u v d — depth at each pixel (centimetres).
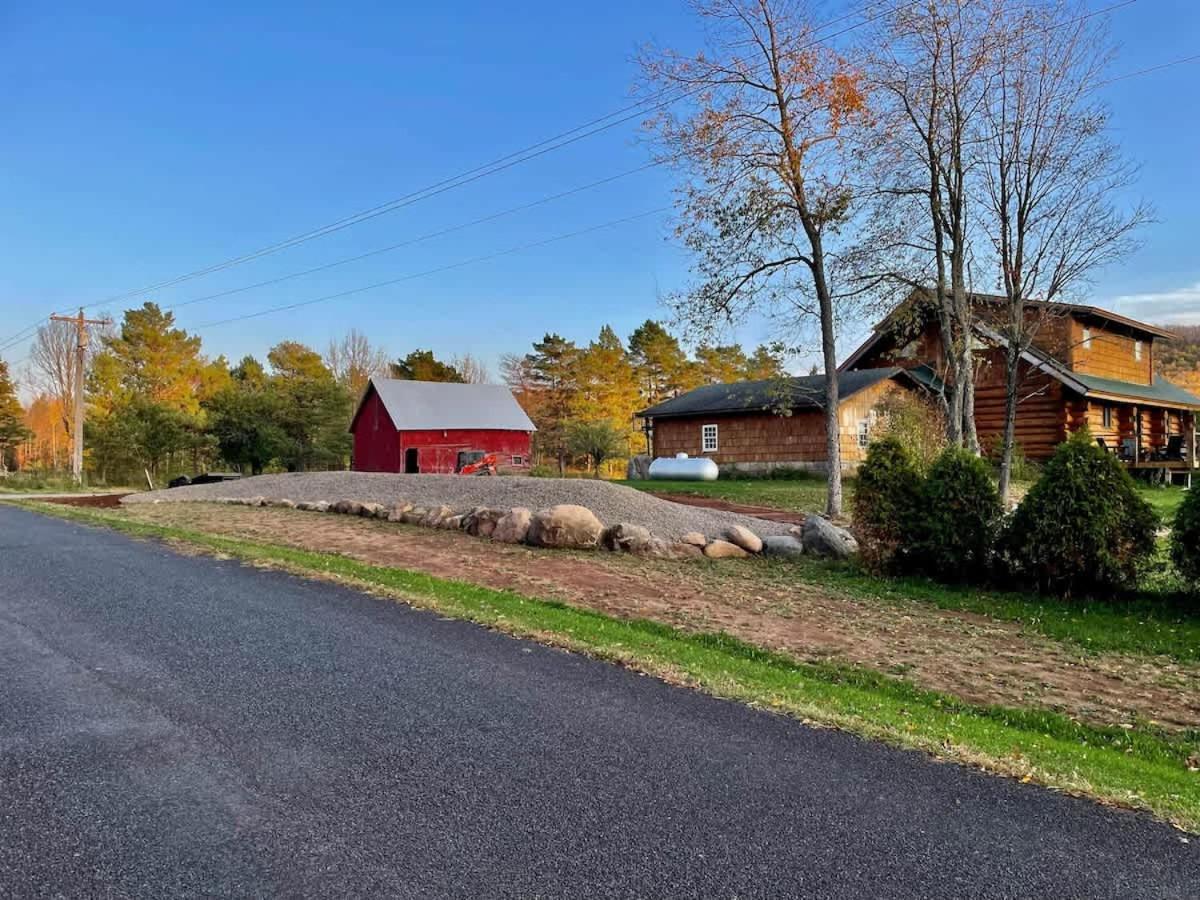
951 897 245
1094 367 2469
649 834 282
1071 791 331
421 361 5397
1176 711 487
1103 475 803
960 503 884
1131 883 256
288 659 501
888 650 614
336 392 4109
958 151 1391
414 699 429
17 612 618
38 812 290
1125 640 646
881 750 371
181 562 865
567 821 291
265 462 3756
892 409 2308
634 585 855
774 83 1413
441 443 3328
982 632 679
